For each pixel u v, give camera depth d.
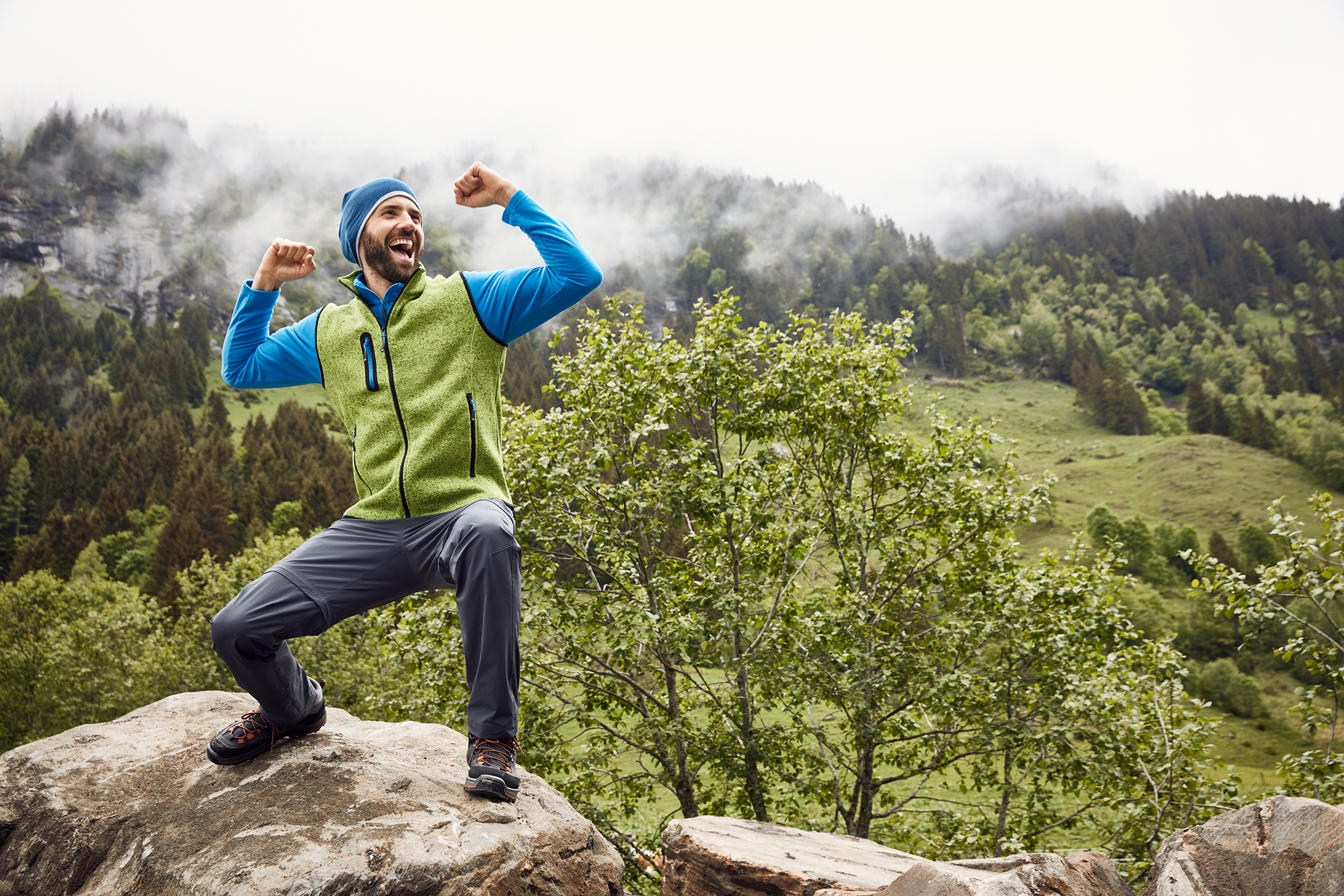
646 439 10.59
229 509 77.62
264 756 2.58
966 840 10.03
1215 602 8.84
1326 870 2.10
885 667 10.18
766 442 11.21
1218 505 104.81
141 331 162.25
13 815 2.46
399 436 2.32
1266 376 171.25
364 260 2.40
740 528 10.65
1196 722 9.52
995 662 10.58
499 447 2.41
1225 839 2.34
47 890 2.30
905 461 11.18
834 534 11.01
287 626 2.23
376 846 2.09
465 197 2.47
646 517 10.32
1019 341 186.88
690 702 11.08
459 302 2.34
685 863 4.08
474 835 2.18
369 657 21.97
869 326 11.34
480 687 2.31
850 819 10.63
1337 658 8.09
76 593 38.97
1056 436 142.62
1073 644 10.21
